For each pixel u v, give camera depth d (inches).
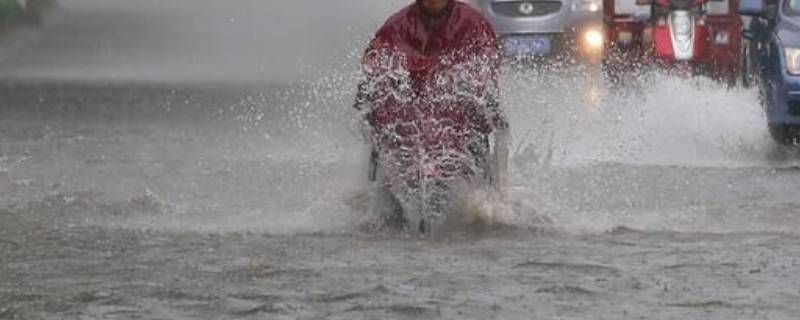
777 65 1090.1
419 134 729.0
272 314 514.3
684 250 649.6
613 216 754.8
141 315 512.7
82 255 636.1
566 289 558.3
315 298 542.3
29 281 576.1
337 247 661.3
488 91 732.7
